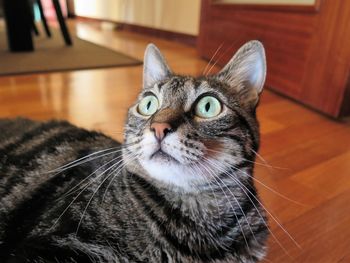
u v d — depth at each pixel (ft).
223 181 0.47
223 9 1.73
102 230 0.46
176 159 0.45
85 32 2.78
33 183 0.55
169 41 2.53
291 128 1.11
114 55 1.93
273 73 1.47
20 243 0.49
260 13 1.50
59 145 0.62
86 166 0.55
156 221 0.47
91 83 1.44
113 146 0.60
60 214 0.48
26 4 1.83
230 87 0.53
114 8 3.11
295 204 0.73
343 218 0.70
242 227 0.49
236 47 1.67
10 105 1.17
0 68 1.56
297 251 0.61
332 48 1.18
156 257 0.45
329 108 1.21
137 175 0.51
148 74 0.62
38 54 1.86
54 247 0.45
